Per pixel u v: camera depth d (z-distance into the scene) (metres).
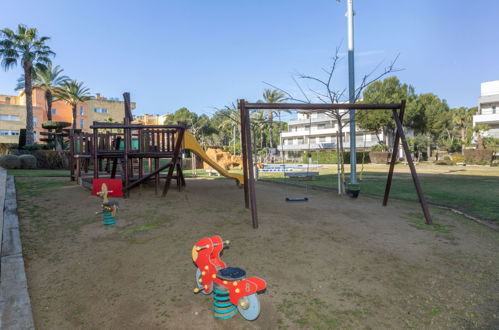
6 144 32.31
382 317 3.15
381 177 20.70
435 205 9.34
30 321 3.04
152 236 5.95
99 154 10.72
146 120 75.88
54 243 5.50
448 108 62.91
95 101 65.12
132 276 4.16
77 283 3.96
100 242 5.58
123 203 9.15
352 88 12.24
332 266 4.46
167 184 10.52
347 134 58.19
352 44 12.30
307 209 8.63
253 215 6.57
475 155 37.09
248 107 7.32
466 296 3.61
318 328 2.96
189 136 12.01
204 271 3.45
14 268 4.31
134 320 3.12
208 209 8.59
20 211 7.85
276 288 3.78
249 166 6.86
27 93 29.19
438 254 5.00
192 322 3.08
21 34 29.03
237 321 3.10
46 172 20.30
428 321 3.08
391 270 4.34
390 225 6.83
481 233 6.31
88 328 3.00
